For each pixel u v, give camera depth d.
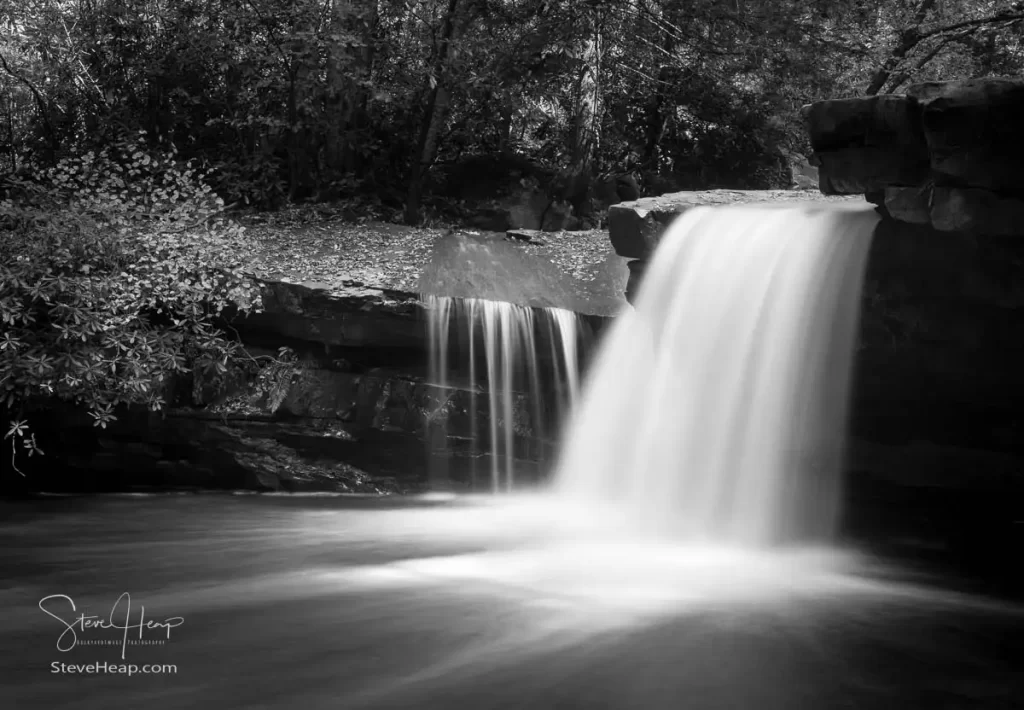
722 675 5.54
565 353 11.25
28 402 11.75
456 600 7.03
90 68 15.91
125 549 8.74
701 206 10.20
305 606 6.87
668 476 9.81
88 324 11.28
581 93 17.02
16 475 12.31
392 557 8.42
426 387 11.66
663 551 8.75
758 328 9.23
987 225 7.23
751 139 19.72
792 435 8.91
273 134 15.93
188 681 5.38
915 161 7.70
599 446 10.77
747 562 8.38
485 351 11.54
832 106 8.12
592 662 5.74
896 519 9.23
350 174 15.57
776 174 20.12
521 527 9.73
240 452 11.84
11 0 15.35
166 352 11.60
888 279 8.53
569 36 16.12
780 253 9.21
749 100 19.05
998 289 7.96
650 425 10.15
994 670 5.66
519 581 7.60
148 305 12.02
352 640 6.11
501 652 5.90
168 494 11.73
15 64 15.53
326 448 11.91
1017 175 6.96
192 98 15.95
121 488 12.21
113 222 12.10
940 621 6.65
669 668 5.64
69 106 16.02
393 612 6.72
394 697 5.16
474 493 11.63
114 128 15.55
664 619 6.62
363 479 11.82
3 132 16.42
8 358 11.21
